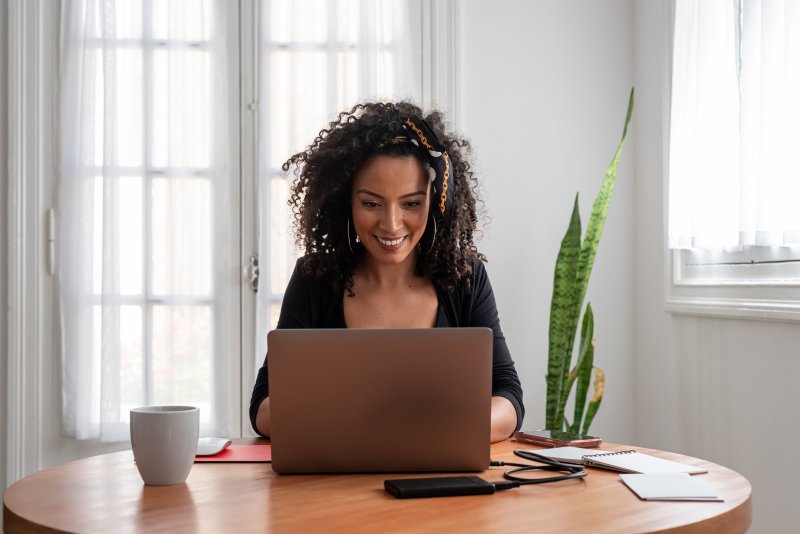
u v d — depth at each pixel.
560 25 3.22
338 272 1.94
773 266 2.39
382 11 3.12
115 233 3.01
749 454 2.43
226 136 3.10
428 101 3.16
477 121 3.18
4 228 3.01
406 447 1.30
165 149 3.08
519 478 1.26
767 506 2.35
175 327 3.07
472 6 3.19
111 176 3.01
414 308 1.94
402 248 1.82
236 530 0.99
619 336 3.20
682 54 2.79
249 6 3.11
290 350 1.28
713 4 2.59
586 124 3.21
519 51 3.20
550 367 2.85
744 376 2.46
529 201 3.19
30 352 3.01
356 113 3.08
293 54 3.11
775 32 2.25
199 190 3.09
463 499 1.14
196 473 1.33
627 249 3.21
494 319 2.00
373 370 1.28
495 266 3.17
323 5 3.12
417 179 1.80
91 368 3.03
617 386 3.19
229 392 3.09
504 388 1.83
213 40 3.09
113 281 3.00
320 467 1.30
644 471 1.29
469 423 1.29
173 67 3.07
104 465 1.42
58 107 3.04
